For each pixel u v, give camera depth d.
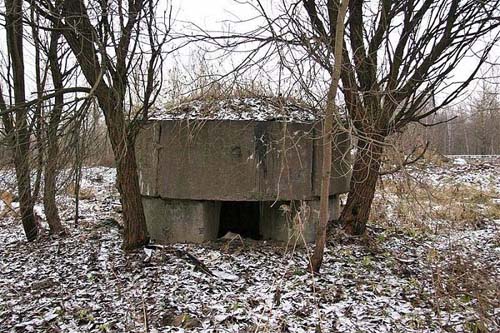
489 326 4.30
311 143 6.81
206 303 4.89
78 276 5.89
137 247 6.53
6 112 5.67
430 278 5.57
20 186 6.76
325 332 4.18
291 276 5.59
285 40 4.62
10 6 6.38
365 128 5.90
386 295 5.11
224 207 8.30
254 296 5.02
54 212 8.22
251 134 6.61
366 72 6.43
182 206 6.96
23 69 7.42
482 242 7.70
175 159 6.80
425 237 7.71
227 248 6.57
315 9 6.01
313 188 6.87
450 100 6.60
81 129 5.93
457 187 11.84
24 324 4.63
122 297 5.16
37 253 7.13
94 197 12.48
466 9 6.21
